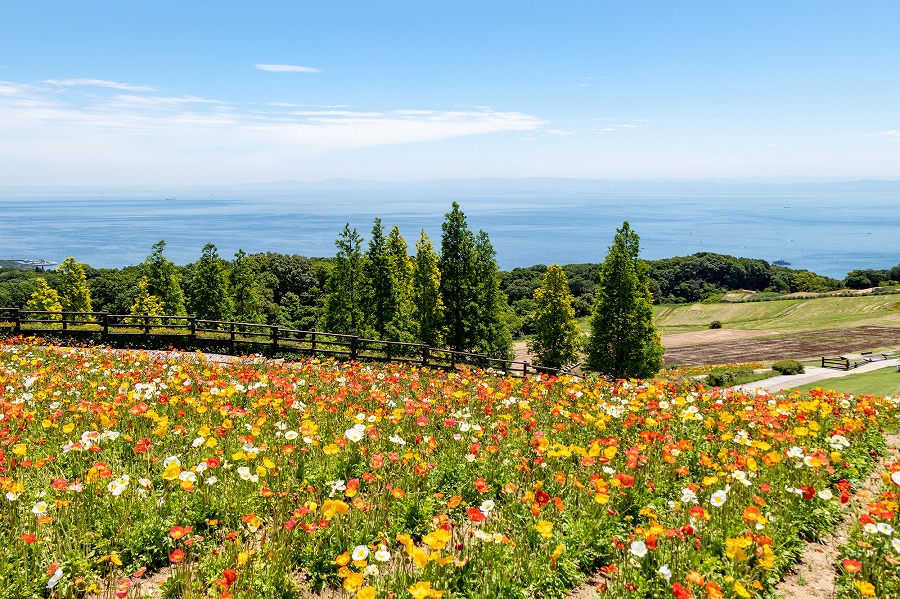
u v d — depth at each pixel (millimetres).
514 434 7090
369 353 20359
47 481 5582
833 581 4516
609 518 5129
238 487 5344
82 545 4582
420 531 5035
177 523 4867
